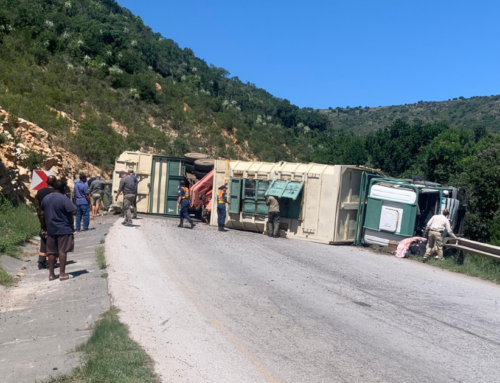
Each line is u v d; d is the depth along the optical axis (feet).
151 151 142.72
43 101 124.36
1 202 48.42
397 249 47.60
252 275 33.78
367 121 471.21
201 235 52.21
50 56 158.51
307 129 288.30
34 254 39.52
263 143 209.46
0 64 129.08
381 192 51.21
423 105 475.72
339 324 23.29
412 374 17.49
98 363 16.57
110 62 188.75
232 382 16.17
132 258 36.60
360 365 18.13
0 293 27.45
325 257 43.83
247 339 20.52
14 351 19.04
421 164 134.51
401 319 24.73
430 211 52.95
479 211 70.64
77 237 47.09
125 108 160.25
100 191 63.57
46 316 23.53
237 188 58.03
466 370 18.15
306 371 17.33
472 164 73.46
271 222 55.06
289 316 24.22
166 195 68.95
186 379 16.22
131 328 20.99
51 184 31.22
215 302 26.21
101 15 242.58
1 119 68.33
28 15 170.09
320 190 53.52
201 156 71.15
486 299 30.96
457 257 46.93
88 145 114.73
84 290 27.73
